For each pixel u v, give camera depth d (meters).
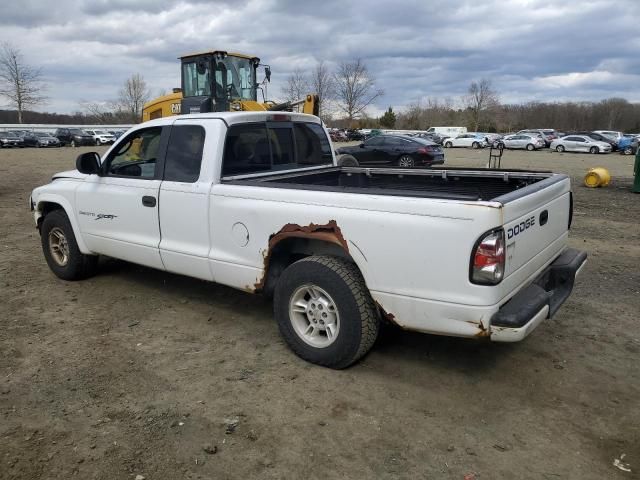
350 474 2.91
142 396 3.68
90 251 5.77
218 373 4.00
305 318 4.17
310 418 3.42
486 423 3.37
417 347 4.40
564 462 3.00
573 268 4.12
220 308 5.29
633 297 5.61
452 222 3.30
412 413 3.47
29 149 42.84
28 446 3.14
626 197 13.51
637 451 3.10
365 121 85.31
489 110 84.38
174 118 4.86
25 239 8.41
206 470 2.94
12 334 4.68
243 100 14.91
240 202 4.28
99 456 3.05
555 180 4.29
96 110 89.69
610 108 87.06
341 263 3.88
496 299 3.29
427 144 20.89
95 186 5.48
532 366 4.10
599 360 4.20
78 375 3.96
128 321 4.98
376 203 3.59
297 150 5.46
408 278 3.51
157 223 4.92
